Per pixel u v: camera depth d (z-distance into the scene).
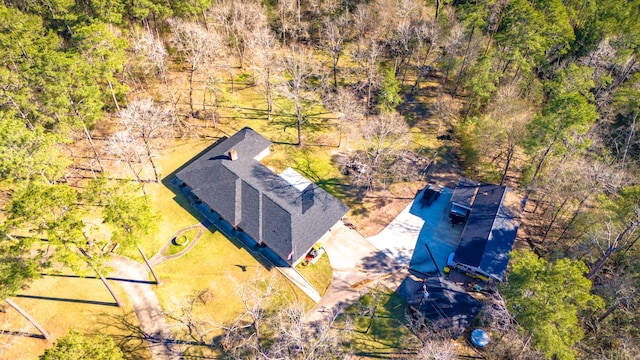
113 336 40.44
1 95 46.38
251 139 59.69
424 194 57.22
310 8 80.94
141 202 39.91
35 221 34.91
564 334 32.12
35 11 64.81
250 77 75.88
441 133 67.38
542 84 61.78
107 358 30.52
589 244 45.59
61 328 40.56
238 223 49.34
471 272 47.91
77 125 49.78
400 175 59.75
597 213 45.91
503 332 39.75
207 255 48.25
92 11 64.06
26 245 33.84
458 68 69.94
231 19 75.06
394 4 75.00
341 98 63.97
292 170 59.06
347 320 42.34
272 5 81.50
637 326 39.34
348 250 50.41
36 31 56.03
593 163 48.88
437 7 76.12
